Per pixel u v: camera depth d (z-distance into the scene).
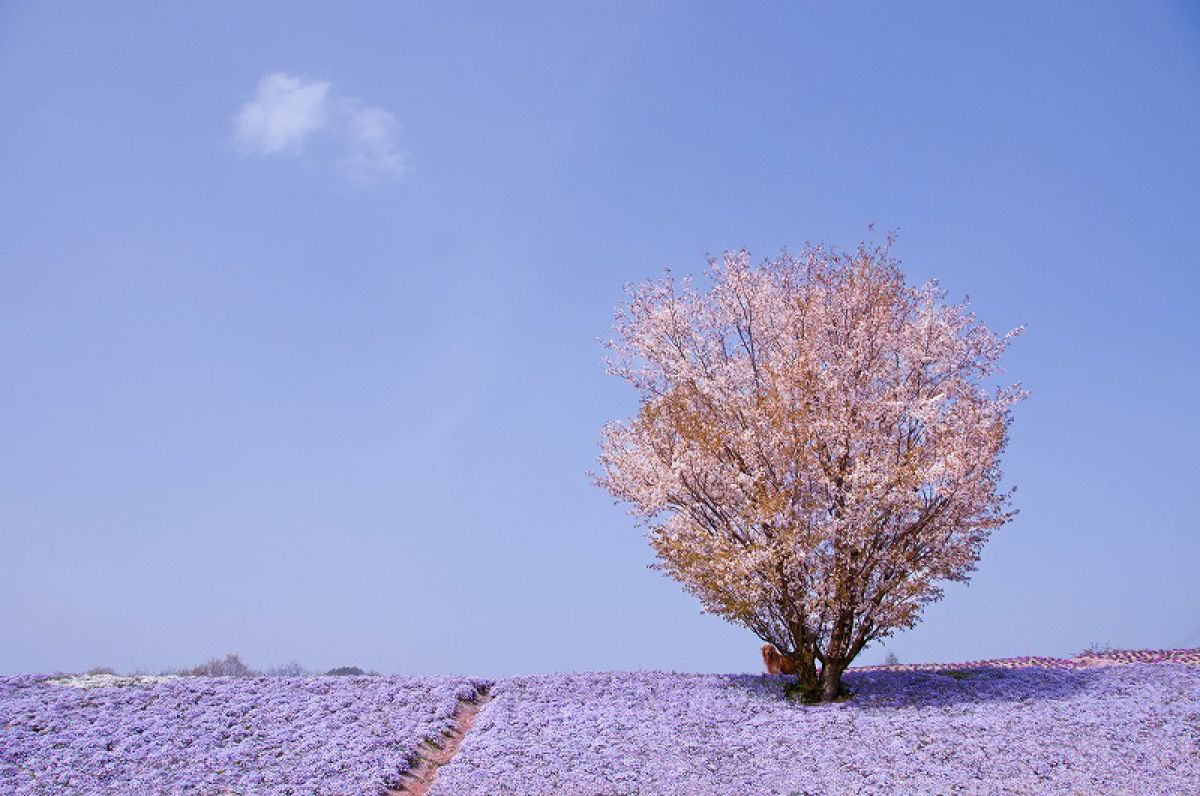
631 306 21.45
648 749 15.27
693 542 19.45
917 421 19.41
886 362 20.16
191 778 13.58
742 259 21.28
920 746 15.16
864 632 19.09
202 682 19.48
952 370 19.98
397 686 19.20
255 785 13.40
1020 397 19.16
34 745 14.80
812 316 20.34
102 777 13.54
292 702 17.88
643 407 20.73
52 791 12.84
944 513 18.62
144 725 16.09
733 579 18.62
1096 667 22.36
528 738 15.90
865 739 15.64
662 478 19.50
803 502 19.12
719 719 17.27
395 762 14.55
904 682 20.70
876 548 18.81
